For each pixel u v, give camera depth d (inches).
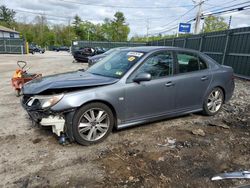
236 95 276.8
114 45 1323.8
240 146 138.1
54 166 111.9
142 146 134.3
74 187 96.7
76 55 778.8
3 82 348.5
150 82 148.6
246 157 125.1
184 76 165.3
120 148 131.3
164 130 158.9
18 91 248.4
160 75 155.3
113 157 121.3
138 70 145.9
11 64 682.8
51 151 126.0
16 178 102.3
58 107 121.0
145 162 116.9
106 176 104.3
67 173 106.4
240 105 230.4
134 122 148.6
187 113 176.4
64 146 131.4
